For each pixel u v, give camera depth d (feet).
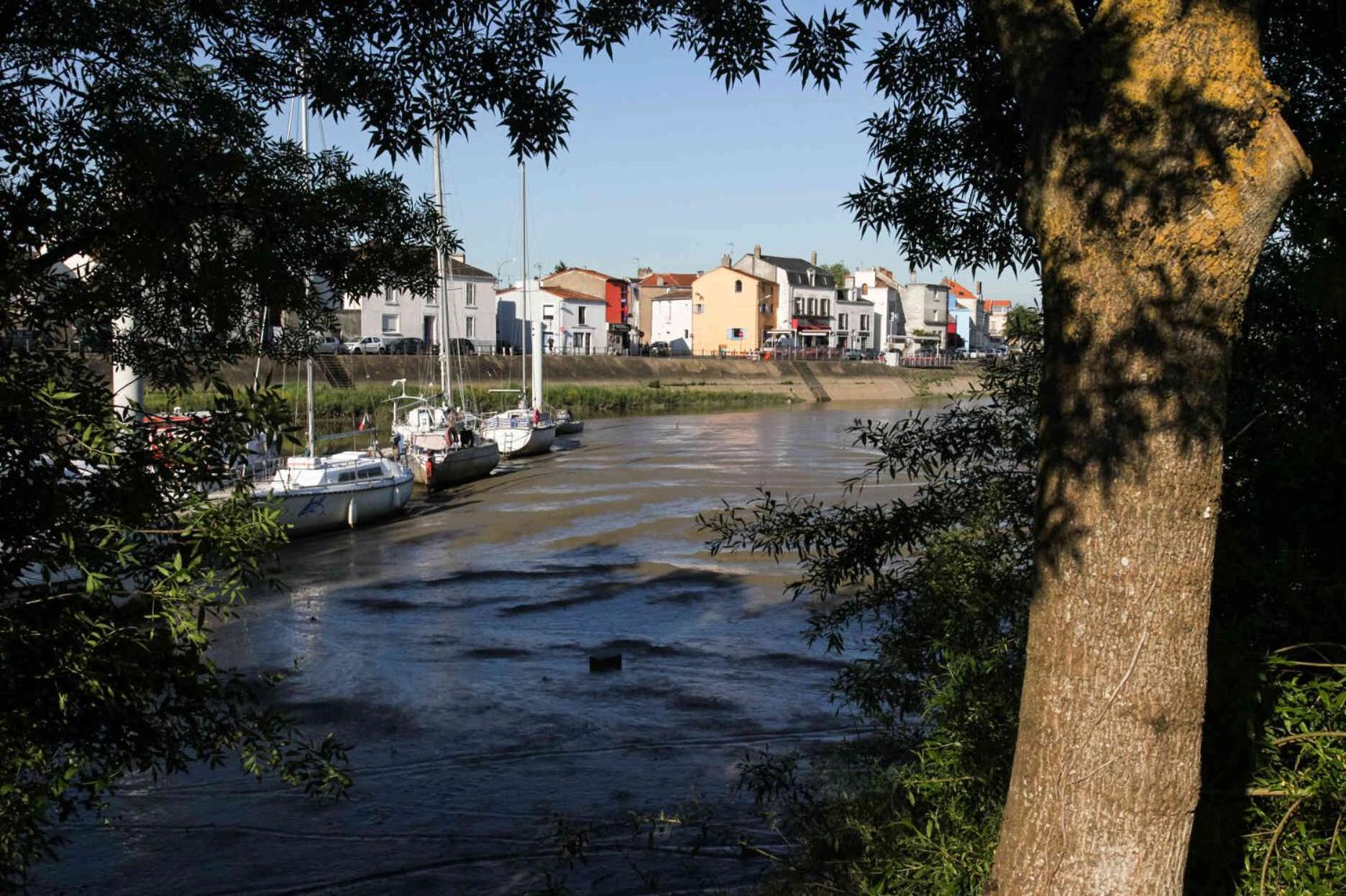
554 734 40.42
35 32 18.12
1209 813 12.86
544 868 28.43
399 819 32.40
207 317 19.61
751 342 323.98
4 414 12.10
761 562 73.51
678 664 49.80
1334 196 16.11
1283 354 16.63
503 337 279.08
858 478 23.44
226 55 20.22
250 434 13.88
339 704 44.42
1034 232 12.25
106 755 13.87
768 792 26.48
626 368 266.98
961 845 16.06
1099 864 11.15
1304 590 15.08
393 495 94.89
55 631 12.55
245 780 35.17
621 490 112.57
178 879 28.45
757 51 20.94
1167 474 10.94
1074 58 11.45
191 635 13.23
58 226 15.89
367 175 21.36
